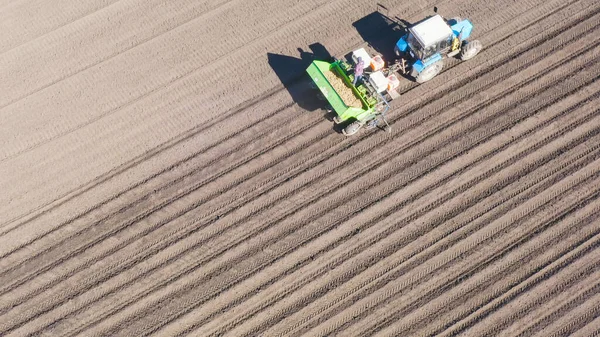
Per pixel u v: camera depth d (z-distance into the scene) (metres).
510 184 15.45
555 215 15.14
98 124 16.56
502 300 14.52
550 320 14.28
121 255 15.24
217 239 15.30
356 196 15.55
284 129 16.33
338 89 15.77
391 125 16.23
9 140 16.48
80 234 15.48
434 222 15.23
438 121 16.19
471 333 14.27
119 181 15.95
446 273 14.78
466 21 16.19
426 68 15.97
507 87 16.44
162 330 14.59
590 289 14.46
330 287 14.80
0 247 15.43
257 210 15.55
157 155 16.19
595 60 16.58
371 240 15.13
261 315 14.68
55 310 14.80
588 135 15.81
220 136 16.33
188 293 14.87
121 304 14.84
